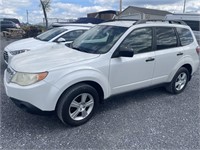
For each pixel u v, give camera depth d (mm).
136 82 3836
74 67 3027
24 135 2898
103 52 3424
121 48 3396
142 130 3146
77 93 3055
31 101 2809
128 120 3434
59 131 3037
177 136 3029
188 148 2766
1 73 5719
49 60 3176
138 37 3785
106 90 3408
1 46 11883
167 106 4059
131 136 2980
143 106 4016
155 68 4066
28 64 3082
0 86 4711
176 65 4473
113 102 4148
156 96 4578
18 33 18344
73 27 7227
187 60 4652
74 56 3336
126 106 3984
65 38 6781
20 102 2883
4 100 3967
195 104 4207
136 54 3740
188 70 4898
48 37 6867
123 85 3652
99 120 3396
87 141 2828
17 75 2953
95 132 3049
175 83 4641
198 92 4949
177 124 3371
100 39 3801
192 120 3523
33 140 2799
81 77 3033
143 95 4605
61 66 2961
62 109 2986
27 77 2840
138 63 3730
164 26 4262
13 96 2920
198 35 12367
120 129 3152
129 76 3680
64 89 2924
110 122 3346
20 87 2828
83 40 4082
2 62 7023
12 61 3463
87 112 3303
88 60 3201
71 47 3990
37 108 2842
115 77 3486
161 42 4164
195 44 4926
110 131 3088
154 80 4152
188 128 3262
